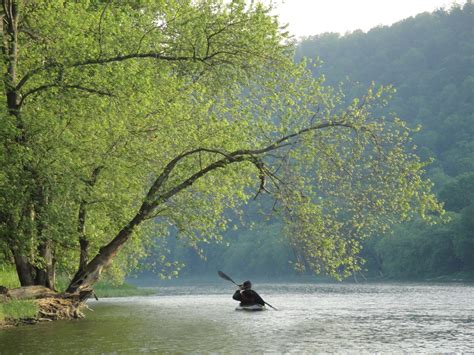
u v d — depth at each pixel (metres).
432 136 165.88
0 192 18.50
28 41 21.47
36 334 16.81
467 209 96.44
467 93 181.62
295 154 19.95
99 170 20.53
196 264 153.00
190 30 20.34
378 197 19.22
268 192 20.75
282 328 18.53
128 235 21.61
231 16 20.53
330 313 24.59
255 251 133.38
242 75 21.00
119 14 19.34
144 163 20.83
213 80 21.67
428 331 17.53
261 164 20.59
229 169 21.27
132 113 20.17
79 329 18.17
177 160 21.06
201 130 21.19
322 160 19.70
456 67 198.75
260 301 26.89
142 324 19.94
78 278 21.80
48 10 20.30
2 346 14.36
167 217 22.47
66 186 18.28
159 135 20.70
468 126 167.38
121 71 18.62
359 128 19.56
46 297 21.28
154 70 20.75
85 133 19.95
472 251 95.19
